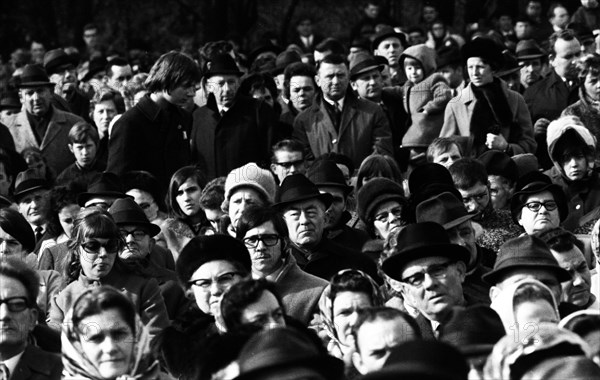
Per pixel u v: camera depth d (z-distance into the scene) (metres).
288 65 19.03
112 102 19.05
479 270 11.63
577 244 12.50
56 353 9.85
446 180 13.48
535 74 21.20
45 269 13.12
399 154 18.45
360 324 8.86
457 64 19.80
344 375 8.38
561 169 15.27
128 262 12.33
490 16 29.17
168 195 14.83
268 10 31.41
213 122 16.62
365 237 13.56
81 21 31.69
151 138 16.16
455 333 8.88
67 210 14.63
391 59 22.67
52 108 20.22
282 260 11.62
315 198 12.80
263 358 7.68
